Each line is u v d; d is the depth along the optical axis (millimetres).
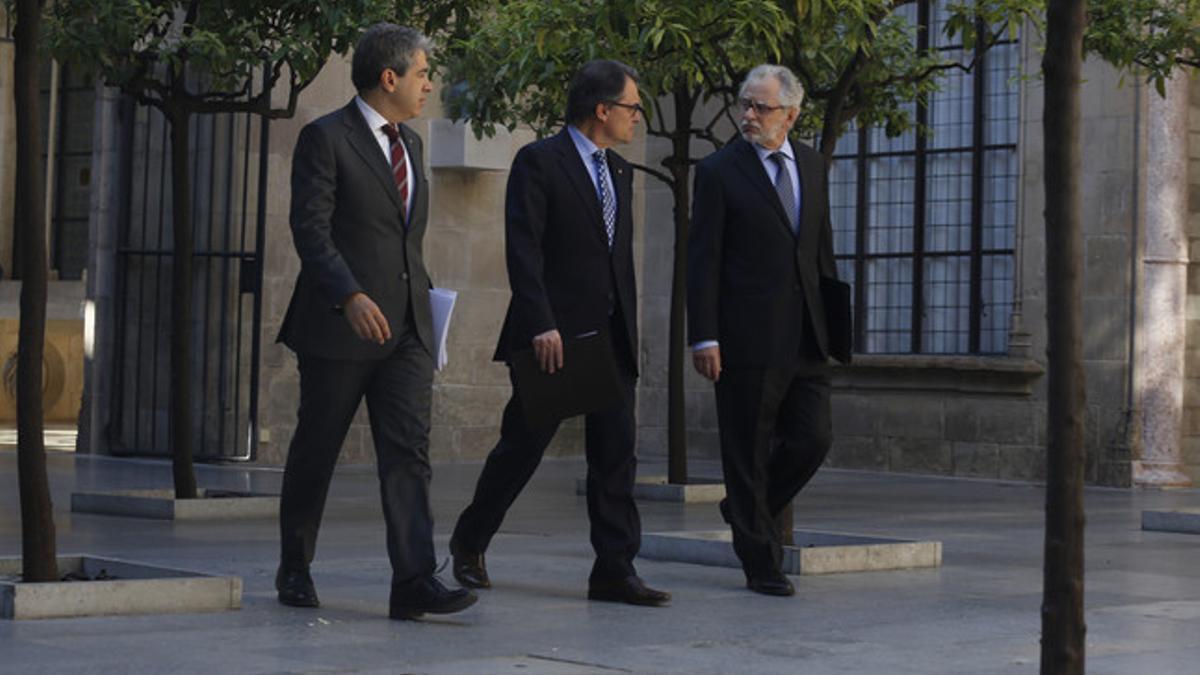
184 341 19297
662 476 27078
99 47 18312
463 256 31688
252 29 19109
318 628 10297
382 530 17672
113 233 29969
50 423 39500
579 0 16984
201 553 14961
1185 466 27141
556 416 11391
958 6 16547
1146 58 19344
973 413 28797
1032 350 28047
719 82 22578
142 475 25672
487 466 12164
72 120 41812
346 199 10672
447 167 31266
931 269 29812
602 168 11625
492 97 21344
